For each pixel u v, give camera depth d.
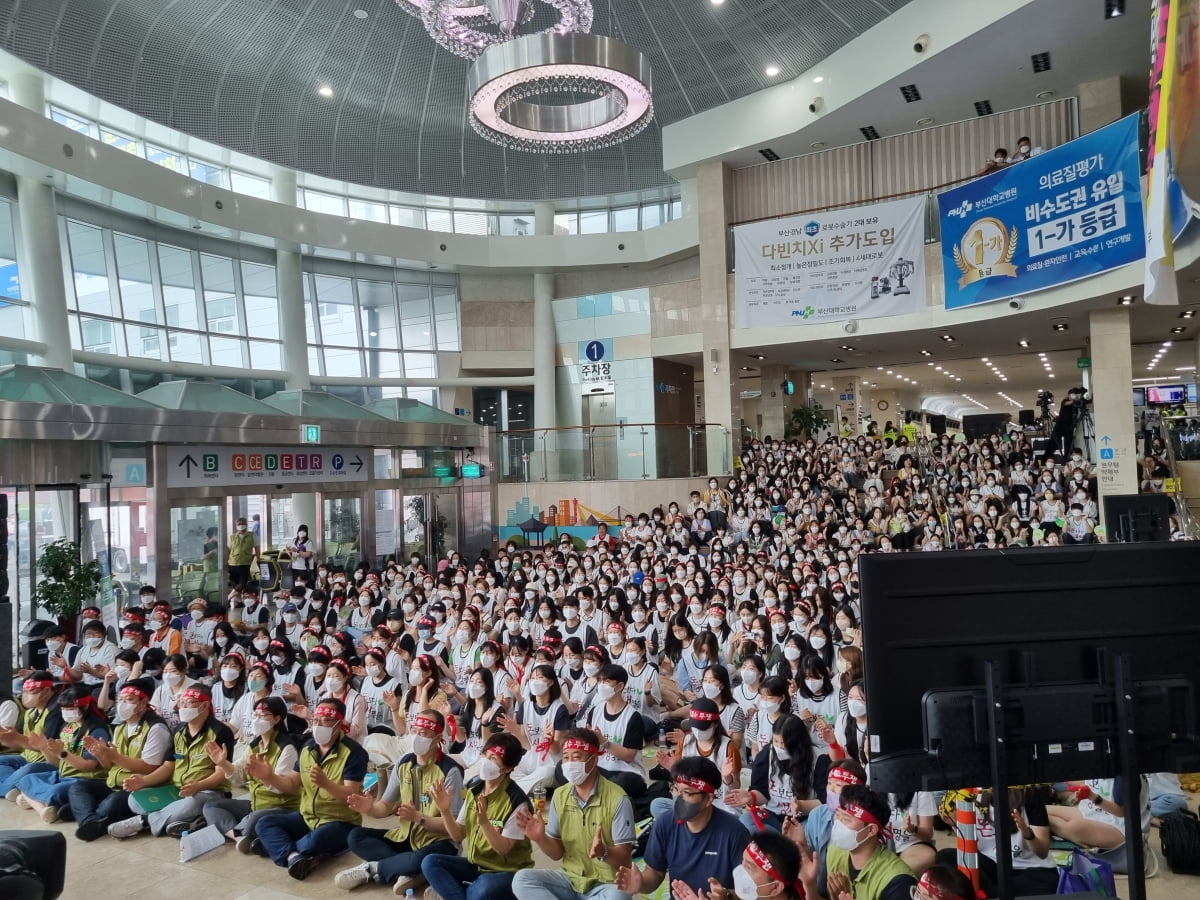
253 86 18.36
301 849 4.99
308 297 22.20
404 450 17.12
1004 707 2.15
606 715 5.93
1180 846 4.53
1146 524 6.67
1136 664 2.21
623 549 14.39
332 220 20.62
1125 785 2.14
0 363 14.29
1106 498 6.83
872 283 18.42
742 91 19.52
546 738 6.07
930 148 18.66
